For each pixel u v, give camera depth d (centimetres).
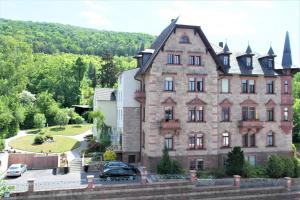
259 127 4622
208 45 4400
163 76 4269
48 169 4478
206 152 4409
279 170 4272
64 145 5547
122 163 4147
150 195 3553
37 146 5438
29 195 3222
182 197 3641
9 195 3172
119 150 4756
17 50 6981
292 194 3969
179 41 4331
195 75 4378
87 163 4375
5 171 4300
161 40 4684
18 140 5872
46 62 11738
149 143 4228
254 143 4700
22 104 7794
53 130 7038
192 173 3734
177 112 4312
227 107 4597
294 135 7475
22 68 6844
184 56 4347
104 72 12394
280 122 4800
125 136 4762
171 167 3997
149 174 3981
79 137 6366
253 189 3841
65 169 4216
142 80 4650
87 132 6919
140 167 4397
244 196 3803
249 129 4612
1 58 6656
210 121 4441
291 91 4866
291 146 4853
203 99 4416
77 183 3584
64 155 4669
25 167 4347
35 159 4572
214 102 4453
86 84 12319
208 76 4434
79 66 11262
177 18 4475
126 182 3662
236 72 4575
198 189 3694
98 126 5316
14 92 6519
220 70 4516
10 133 6200
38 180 3784
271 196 3888
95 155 4762
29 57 7238
